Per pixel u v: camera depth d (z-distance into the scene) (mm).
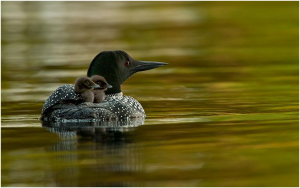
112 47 25359
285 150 9805
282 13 32656
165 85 17656
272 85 17359
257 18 31844
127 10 36344
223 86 17328
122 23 31547
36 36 28234
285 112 13156
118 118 12289
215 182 8398
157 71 20328
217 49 24719
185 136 10812
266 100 14867
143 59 22594
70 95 12164
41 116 12289
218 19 32062
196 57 23016
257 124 11797
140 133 11094
